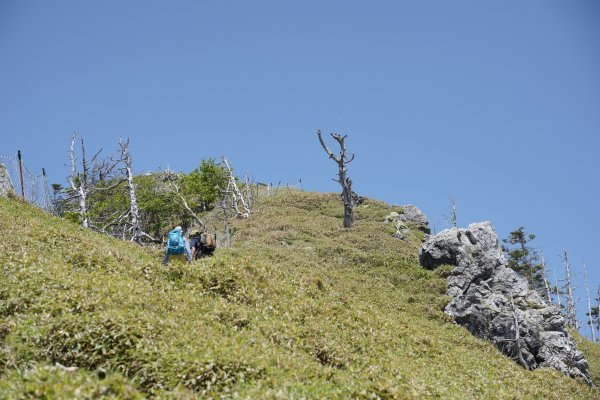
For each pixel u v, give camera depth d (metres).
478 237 42.25
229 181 73.06
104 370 13.14
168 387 12.61
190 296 19.27
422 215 67.06
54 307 15.44
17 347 13.68
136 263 22.30
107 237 32.91
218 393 12.46
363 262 43.28
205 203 76.19
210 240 25.81
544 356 34.41
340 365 17.22
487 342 32.62
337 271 40.19
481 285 38.31
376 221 63.84
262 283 22.25
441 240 42.06
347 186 58.34
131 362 13.42
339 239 51.41
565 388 28.73
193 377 12.83
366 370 16.89
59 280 17.36
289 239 50.09
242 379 12.91
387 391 13.98
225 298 20.58
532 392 24.12
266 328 17.70
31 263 18.80
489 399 19.66
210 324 17.11
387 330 23.33
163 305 17.42
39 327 14.40
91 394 10.50
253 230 53.22
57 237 23.42
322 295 24.39
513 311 34.62
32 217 30.20
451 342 30.14
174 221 68.00
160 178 76.12
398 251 48.97
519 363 32.94
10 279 16.97
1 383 10.91
